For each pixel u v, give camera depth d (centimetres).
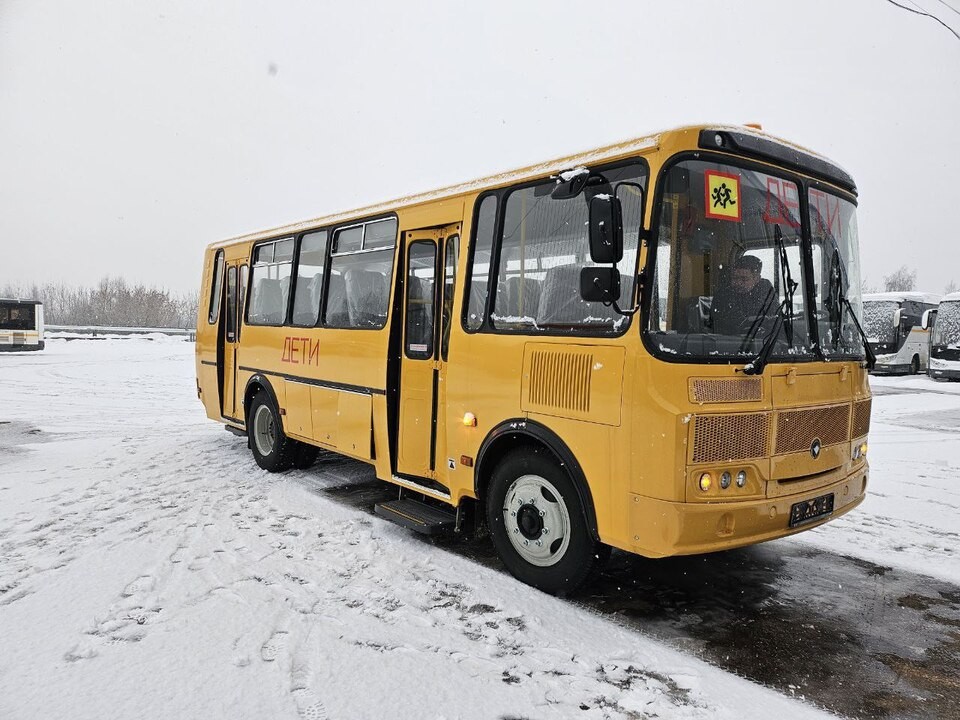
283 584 434
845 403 429
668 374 351
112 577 439
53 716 287
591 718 294
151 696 303
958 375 2153
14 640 354
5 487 675
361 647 352
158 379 1883
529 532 439
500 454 472
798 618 401
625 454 367
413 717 292
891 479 771
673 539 347
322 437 656
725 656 353
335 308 649
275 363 740
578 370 396
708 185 376
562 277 419
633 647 360
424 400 532
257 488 682
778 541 546
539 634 373
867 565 491
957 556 511
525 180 451
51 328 4503
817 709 305
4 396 1480
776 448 378
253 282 810
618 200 354
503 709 299
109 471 754
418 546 514
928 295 2616
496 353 457
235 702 299
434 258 529
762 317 388
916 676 335
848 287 458
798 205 421
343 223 640
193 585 429
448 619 390
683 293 366
